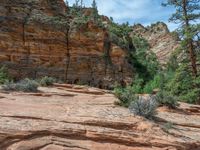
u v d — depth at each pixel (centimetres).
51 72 3412
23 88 1495
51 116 890
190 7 2478
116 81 3712
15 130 738
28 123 801
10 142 707
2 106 955
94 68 3659
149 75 4316
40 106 1034
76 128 806
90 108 1095
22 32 3400
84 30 3753
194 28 2336
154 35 7688
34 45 3412
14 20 3397
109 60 3809
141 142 822
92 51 3719
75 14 4144
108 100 1393
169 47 6781
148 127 911
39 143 721
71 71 3534
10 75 3170
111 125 884
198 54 2391
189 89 2316
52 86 2136
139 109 1031
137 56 4766
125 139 815
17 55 3294
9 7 3450
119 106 1238
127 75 3853
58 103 1177
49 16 3700
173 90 2338
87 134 799
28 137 733
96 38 3775
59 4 3966
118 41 4234
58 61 3506
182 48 2425
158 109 1387
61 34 3603
